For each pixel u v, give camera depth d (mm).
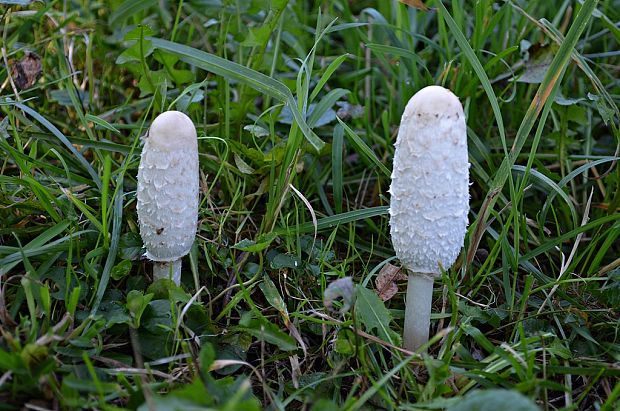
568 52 495
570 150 638
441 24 644
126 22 721
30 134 551
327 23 724
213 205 576
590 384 443
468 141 618
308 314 512
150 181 442
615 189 610
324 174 619
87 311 463
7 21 640
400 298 535
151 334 456
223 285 530
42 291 435
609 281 541
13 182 511
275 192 554
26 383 403
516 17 694
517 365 436
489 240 564
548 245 527
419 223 432
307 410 443
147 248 468
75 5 737
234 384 425
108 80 688
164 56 595
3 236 520
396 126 657
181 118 440
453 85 622
